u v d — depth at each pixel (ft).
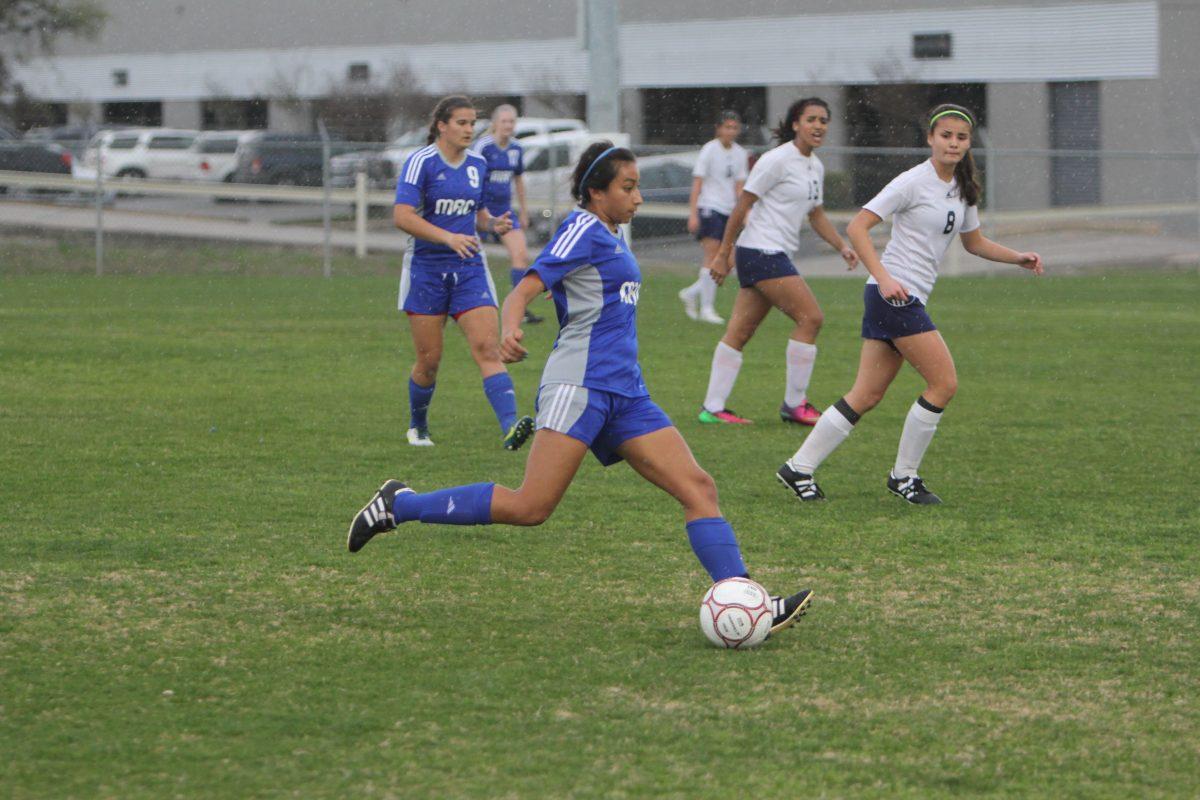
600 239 58.34
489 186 165.68
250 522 80.02
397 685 53.62
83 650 57.41
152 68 446.19
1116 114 362.94
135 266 271.08
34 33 418.92
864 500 88.48
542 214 298.15
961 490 91.76
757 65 399.03
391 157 334.03
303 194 291.99
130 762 46.11
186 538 76.07
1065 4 363.97
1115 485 93.45
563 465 59.88
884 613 64.18
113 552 72.90
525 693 52.85
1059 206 367.86
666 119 415.85
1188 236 329.31
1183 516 84.38
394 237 307.99
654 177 300.81
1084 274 284.41
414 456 100.89
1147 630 61.82
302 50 428.97
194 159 385.70
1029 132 370.73
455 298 102.53
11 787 44.11
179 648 57.82
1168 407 127.13
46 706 51.03
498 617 62.85
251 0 433.07
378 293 232.32
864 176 315.37
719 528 60.49
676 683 54.24
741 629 58.08
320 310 205.05
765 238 114.83
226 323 186.80
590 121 233.96
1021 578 70.33
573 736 48.60
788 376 117.39
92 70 448.24
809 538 78.38
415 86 415.44
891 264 86.89
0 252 280.10
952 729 49.70
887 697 52.90
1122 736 49.21
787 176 113.80
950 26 376.07
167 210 320.09
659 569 71.26
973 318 204.64
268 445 104.12
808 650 58.59
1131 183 363.15
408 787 44.29
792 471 88.33
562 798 43.55
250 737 48.32
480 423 115.75
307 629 60.64
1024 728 49.88
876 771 45.88
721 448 106.52
